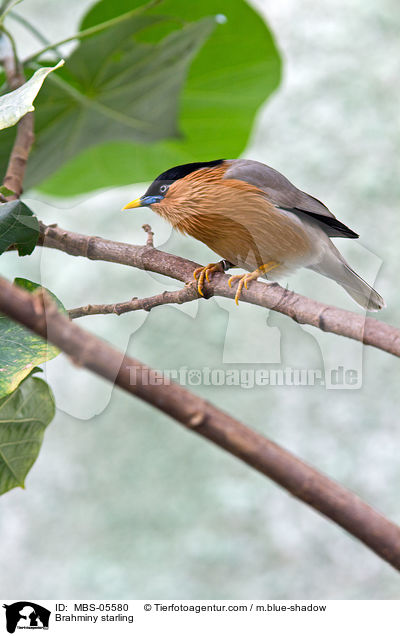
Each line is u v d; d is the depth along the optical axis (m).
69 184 2.38
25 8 5.50
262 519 5.03
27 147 1.62
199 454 4.46
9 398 1.22
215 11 2.17
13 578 5.16
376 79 5.73
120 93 1.94
